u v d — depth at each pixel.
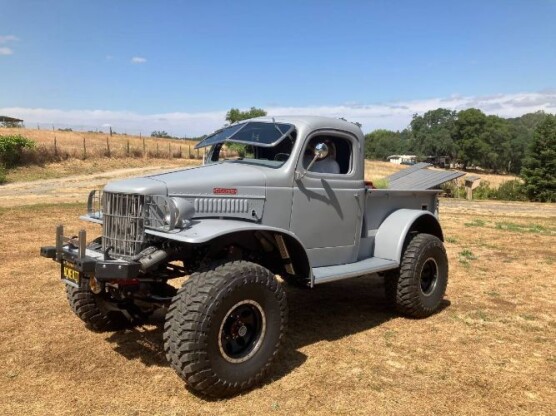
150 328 4.86
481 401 3.57
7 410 3.30
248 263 3.70
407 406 3.48
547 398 3.65
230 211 4.09
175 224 3.61
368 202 5.24
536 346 4.64
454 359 4.29
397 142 123.25
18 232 9.78
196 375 3.34
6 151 28.56
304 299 6.07
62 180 26.39
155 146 44.81
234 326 3.55
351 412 3.38
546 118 40.97
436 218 5.78
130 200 3.79
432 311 5.44
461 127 96.38
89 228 10.42
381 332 4.93
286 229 4.44
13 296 5.69
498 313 5.61
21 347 4.32
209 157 5.24
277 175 4.36
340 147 5.04
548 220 16.59
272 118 4.80
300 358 4.25
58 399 3.46
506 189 39.75
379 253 5.27
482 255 9.12
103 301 4.45
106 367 3.98
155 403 3.44
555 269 7.96
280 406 3.43
